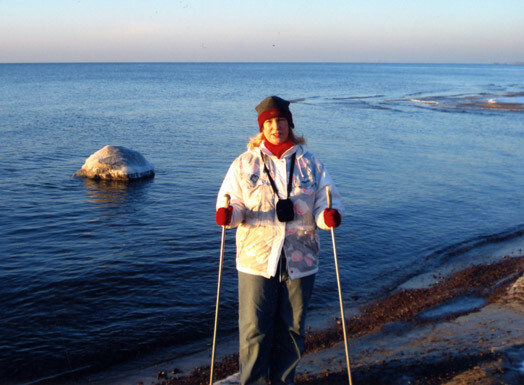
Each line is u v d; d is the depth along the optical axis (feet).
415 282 20.97
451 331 14.83
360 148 57.93
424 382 11.46
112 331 16.52
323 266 22.74
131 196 35.12
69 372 14.25
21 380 13.93
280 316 10.30
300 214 9.93
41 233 26.71
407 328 15.51
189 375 13.39
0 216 29.66
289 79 326.85
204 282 20.56
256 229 9.91
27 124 74.84
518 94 173.27
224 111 102.83
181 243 25.34
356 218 30.14
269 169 10.00
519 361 12.16
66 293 19.26
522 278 19.20
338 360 13.05
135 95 152.56
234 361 14.07
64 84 224.94
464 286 19.74
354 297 19.43
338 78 352.28
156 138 63.82
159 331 16.56
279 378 10.32
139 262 22.56
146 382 13.25
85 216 30.09
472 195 36.63
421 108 116.88
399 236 27.20
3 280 20.31
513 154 55.47
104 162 40.16
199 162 48.24
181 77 351.87
